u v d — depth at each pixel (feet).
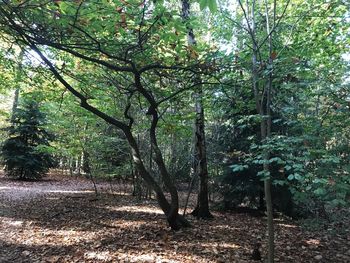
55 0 11.75
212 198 39.78
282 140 14.84
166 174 24.35
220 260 17.88
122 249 19.48
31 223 25.36
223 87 20.62
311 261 18.56
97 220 26.86
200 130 29.58
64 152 47.14
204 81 22.99
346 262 18.60
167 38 14.83
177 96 26.43
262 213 32.01
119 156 44.16
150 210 31.91
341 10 20.90
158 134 37.50
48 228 24.03
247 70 19.65
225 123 33.09
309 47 19.44
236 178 32.53
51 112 44.65
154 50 18.72
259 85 18.31
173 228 24.18
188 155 39.88
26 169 58.13
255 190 30.96
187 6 26.76
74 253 18.69
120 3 12.59
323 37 21.11
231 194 32.96
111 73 25.50
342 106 15.89
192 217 29.17
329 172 14.32
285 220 29.22
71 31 14.70
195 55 18.56
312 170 15.06
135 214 29.66
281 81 17.52
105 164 44.60
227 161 33.37
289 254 19.60
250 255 18.89
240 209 33.88
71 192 44.96
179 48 17.58
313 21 21.56
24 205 33.19
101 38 16.38
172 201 24.04
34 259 17.67
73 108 36.42
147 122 35.60
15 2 13.00
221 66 19.35
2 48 25.99
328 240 22.91
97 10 12.53
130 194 44.09
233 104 21.97
